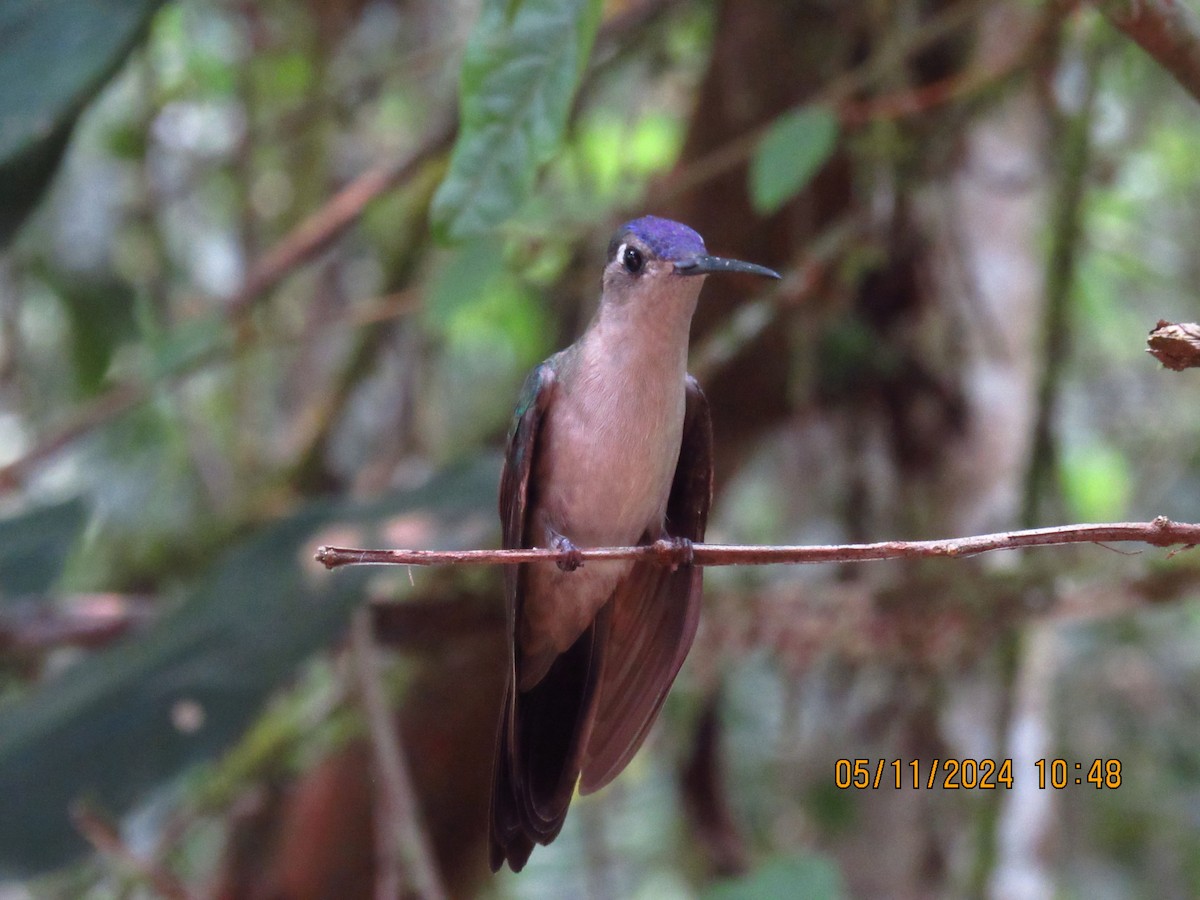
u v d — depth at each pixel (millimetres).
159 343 9688
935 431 9766
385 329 11148
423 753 9008
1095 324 11859
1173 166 11398
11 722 7379
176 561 11430
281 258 9656
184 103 13008
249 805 9773
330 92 11844
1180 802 11250
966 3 8492
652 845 10758
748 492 12609
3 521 8953
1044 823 9438
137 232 11906
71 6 7258
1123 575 7742
